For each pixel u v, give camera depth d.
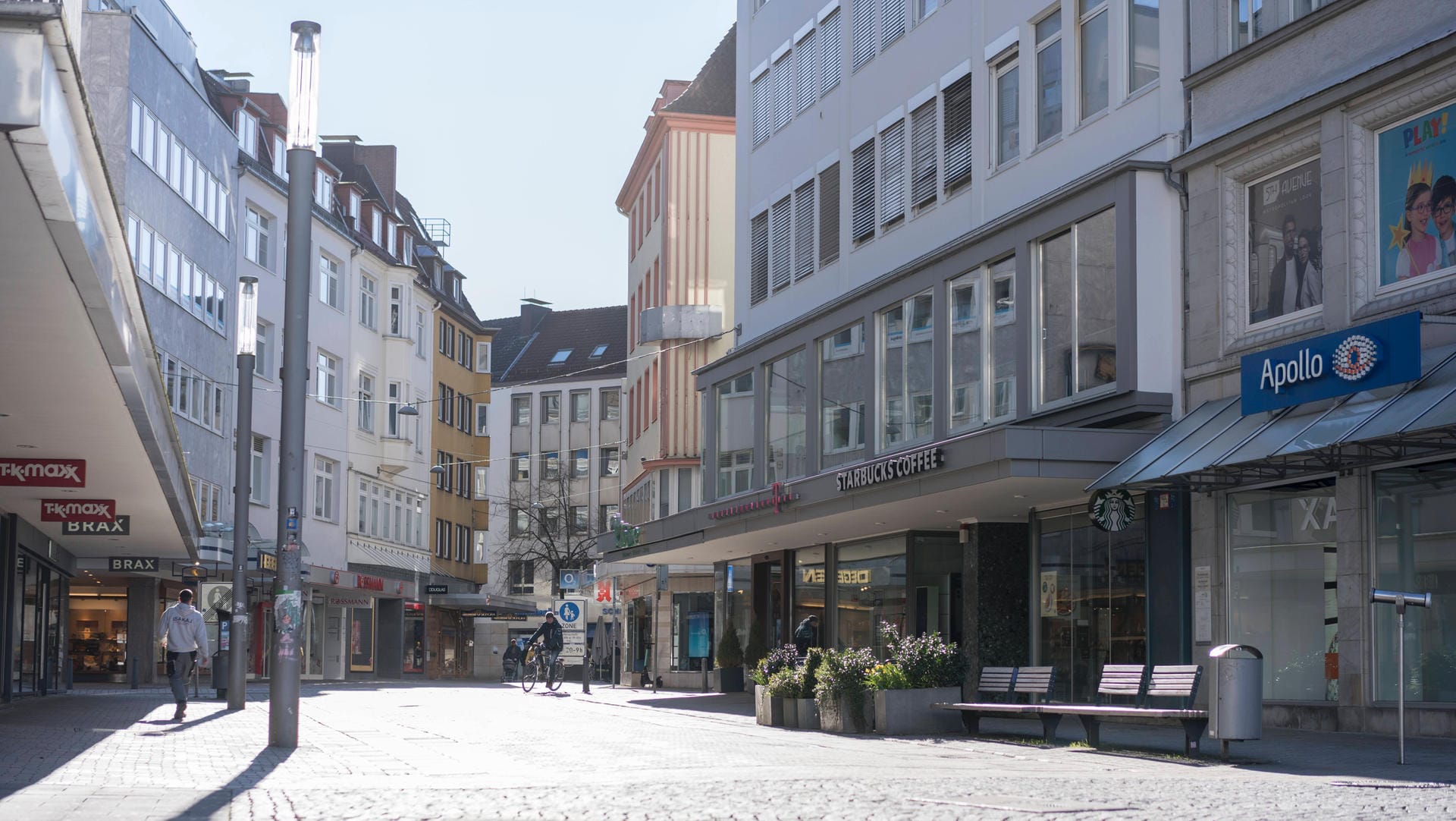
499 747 16.31
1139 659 20.67
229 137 46.72
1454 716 15.74
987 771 12.45
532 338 92.38
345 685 46.38
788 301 33.38
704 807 9.46
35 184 9.42
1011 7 24.72
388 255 60.78
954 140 26.55
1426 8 16.67
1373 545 17.02
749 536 30.12
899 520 25.98
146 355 17.31
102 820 8.80
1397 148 17.11
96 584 43.41
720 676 37.94
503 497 88.06
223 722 21.17
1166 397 20.06
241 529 25.92
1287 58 18.66
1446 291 16.22
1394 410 15.36
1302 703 17.88
